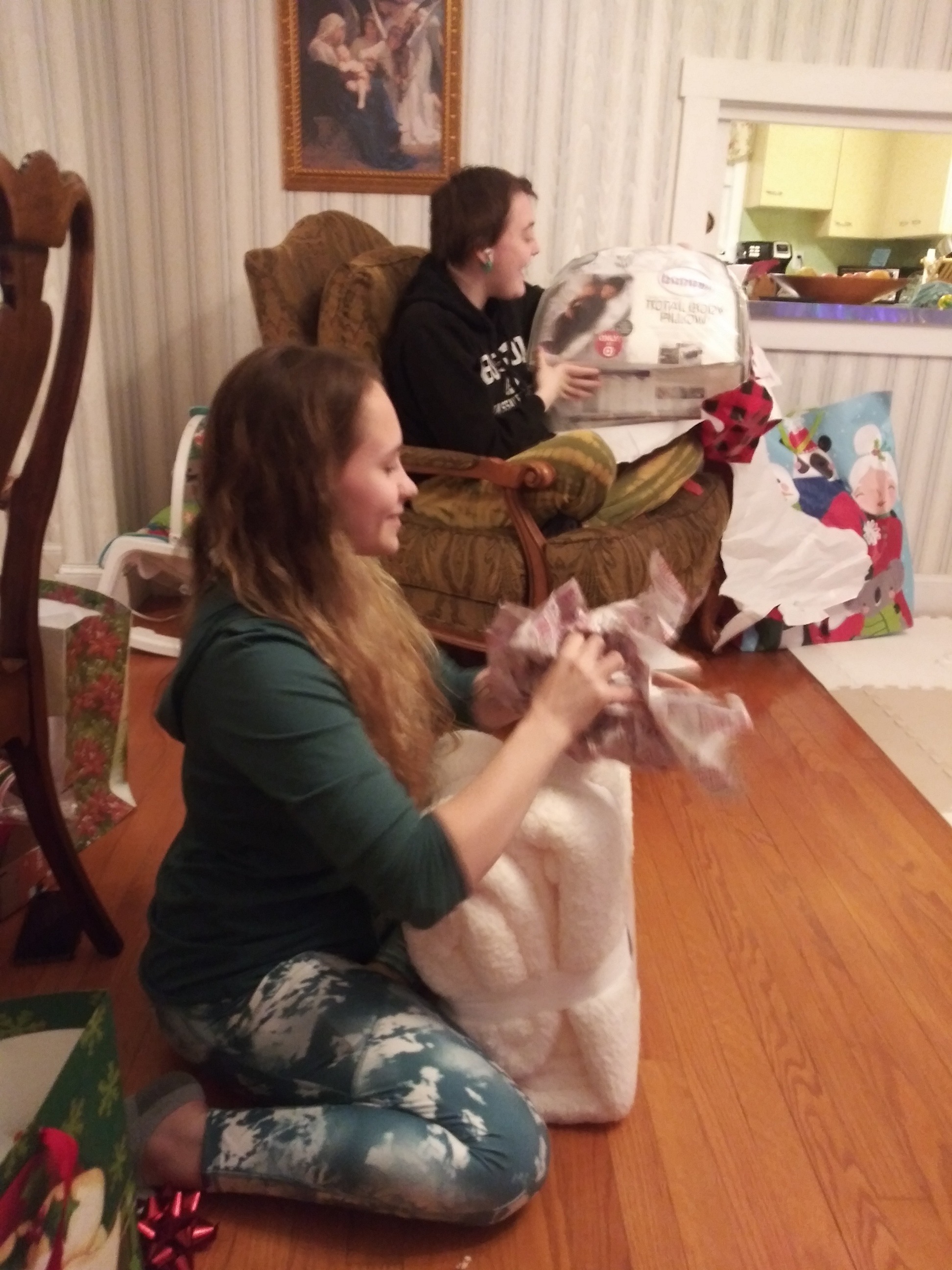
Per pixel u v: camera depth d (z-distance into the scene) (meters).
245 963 1.00
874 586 2.55
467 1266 0.93
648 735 0.95
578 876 0.93
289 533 0.88
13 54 2.04
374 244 2.32
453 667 1.21
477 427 1.81
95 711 1.58
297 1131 0.92
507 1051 1.03
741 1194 1.01
